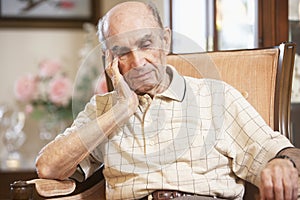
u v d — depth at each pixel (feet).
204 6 9.62
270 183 4.79
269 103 6.31
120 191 5.75
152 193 5.65
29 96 12.18
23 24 13.11
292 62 6.34
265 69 6.40
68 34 13.21
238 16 9.19
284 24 7.93
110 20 5.60
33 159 12.07
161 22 5.72
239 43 9.18
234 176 5.88
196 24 9.98
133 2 5.70
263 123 5.78
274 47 6.46
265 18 8.02
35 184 5.57
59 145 5.69
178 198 5.41
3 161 11.75
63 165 5.68
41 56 13.17
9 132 12.54
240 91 6.39
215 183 5.67
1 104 13.05
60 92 12.00
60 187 5.71
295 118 8.13
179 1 10.28
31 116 12.34
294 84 8.12
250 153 5.69
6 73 13.14
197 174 5.67
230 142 5.81
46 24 13.14
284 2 7.91
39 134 12.97
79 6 13.15
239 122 5.79
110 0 13.15
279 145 5.51
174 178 5.61
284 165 4.88
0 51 13.12
